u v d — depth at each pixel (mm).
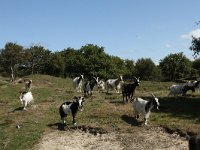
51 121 27031
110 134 23438
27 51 83312
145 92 39656
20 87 45750
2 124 27109
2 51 77125
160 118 25391
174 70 108875
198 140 16172
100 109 28359
